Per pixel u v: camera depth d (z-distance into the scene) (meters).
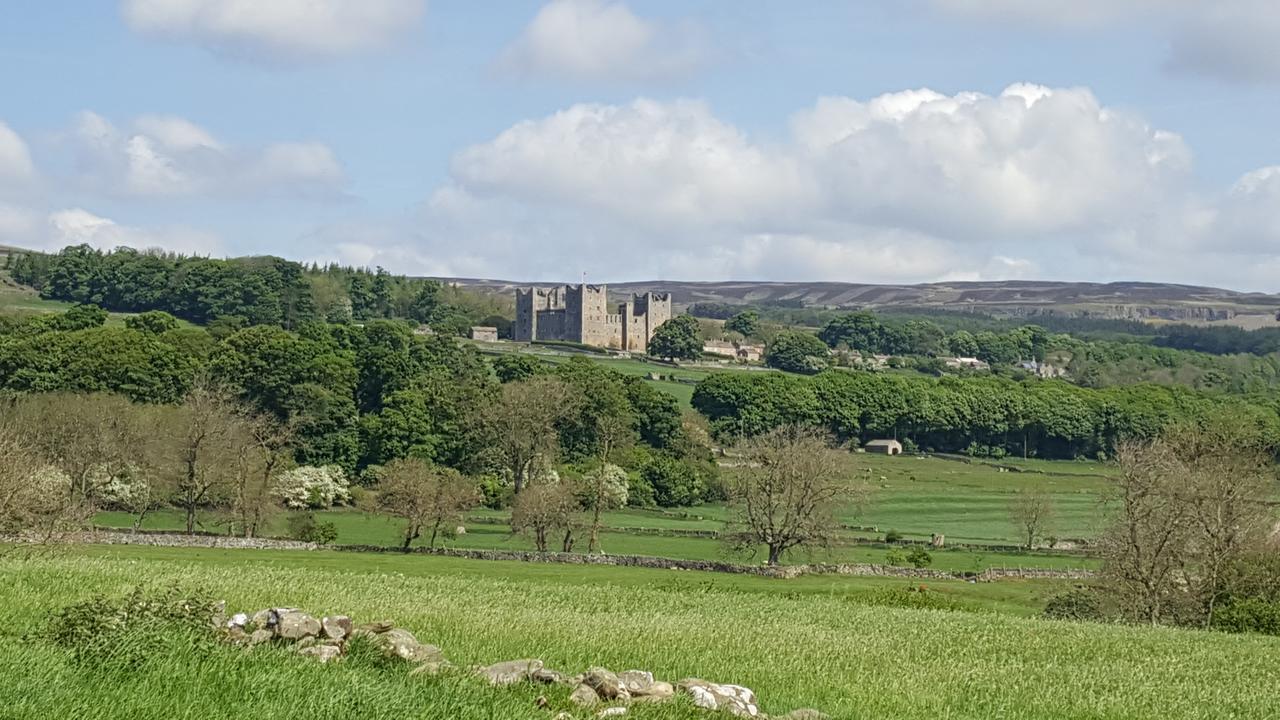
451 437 160.38
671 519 143.75
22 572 50.81
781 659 45.47
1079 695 44.38
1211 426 137.62
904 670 46.16
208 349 189.38
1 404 131.50
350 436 159.12
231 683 27.12
